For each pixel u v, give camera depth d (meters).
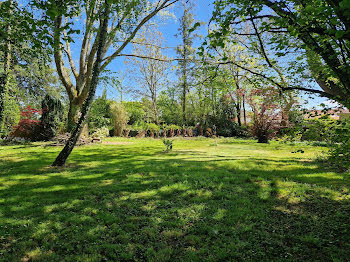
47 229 2.82
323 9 2.08
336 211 3.36
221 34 3.32
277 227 2.94
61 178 5.28
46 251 2.38
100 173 5.76
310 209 3.47
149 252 2.38
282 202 3.76
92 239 2.62
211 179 5.07
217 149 10.98
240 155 8.79
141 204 3.68
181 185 4.61
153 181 4.93
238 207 3.54
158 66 21.02
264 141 14.03
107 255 2.34
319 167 6.12
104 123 19.41
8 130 11.92
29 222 2.99
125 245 2.51
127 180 5.06
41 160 7.58
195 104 28.89
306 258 2.29
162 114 28.67
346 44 2.83
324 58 2.95
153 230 2.83
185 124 25.91
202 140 16.94
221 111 22.75
